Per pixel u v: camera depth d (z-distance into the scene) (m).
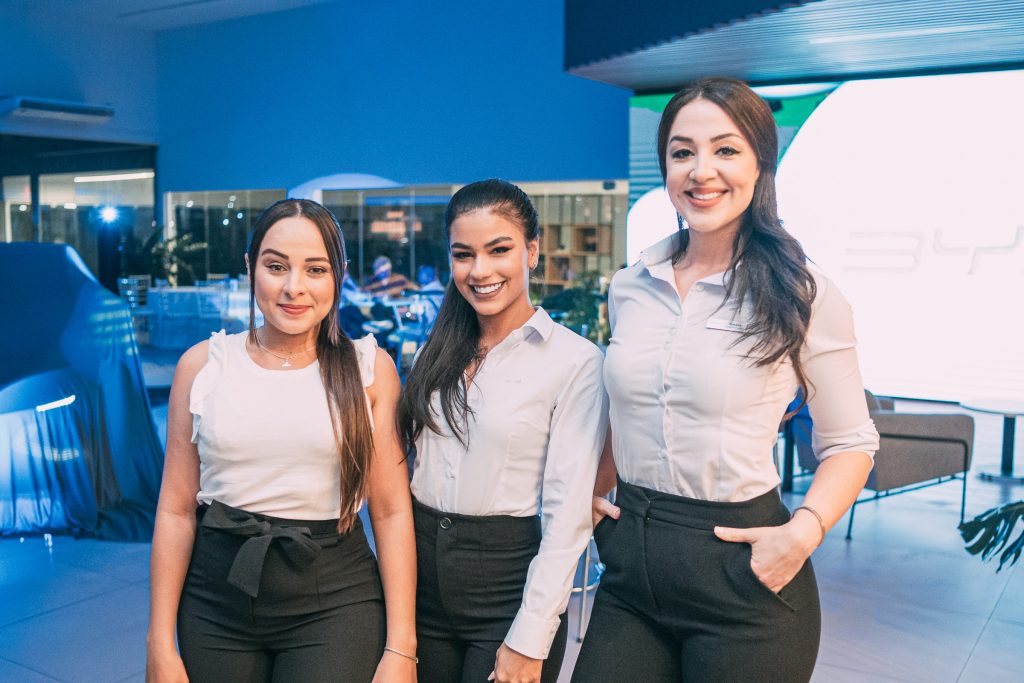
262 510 1.75
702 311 1.65
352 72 11.27
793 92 8.04
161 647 1.75
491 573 1.81
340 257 1.81
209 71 12.38
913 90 7.80
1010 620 3.83
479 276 1.76
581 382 1.82
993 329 7.78
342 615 1.76
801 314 1.54
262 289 1.74
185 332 11.04
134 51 12.58
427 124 10.80
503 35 10.16
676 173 1.64
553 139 9.97
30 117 11.40
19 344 4.93
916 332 8.09
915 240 7.96
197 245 12.75
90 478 4.80
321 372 1.79
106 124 12.30
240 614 1.72
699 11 5.60
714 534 1.60
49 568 4.29
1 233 11.48
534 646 1.68
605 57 6.55
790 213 8.30
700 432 1.61
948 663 3.40
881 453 4.88
